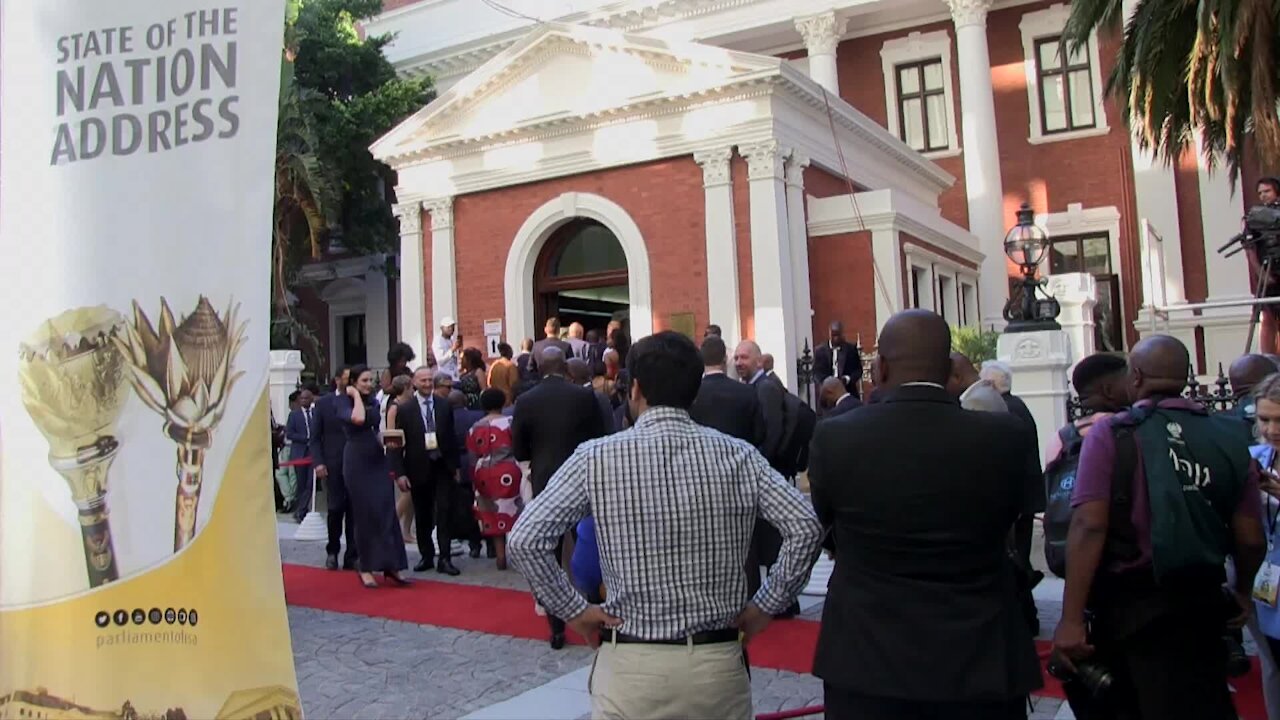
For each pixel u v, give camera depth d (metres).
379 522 8.83
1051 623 6.83
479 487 9.65
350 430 8.84
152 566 3.22
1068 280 14.21
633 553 2.92
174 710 3.16
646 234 17.83
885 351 3.09
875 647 2.82
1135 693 3.54
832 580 3.02
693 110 17.36
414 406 9.41
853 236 18.06
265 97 3.22
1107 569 3.50
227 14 3.23
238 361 3.19
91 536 3.25
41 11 3.37
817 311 18.30
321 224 23.88
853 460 2.94
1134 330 24.48
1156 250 18.59
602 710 2.92
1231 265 22.25
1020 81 26.36
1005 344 9.63
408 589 8.82
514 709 5.54
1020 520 5.11
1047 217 25.70
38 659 3.26
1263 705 5.16
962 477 2.84
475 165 19.66
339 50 27.80
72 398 3.29
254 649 3.17
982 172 24.36
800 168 17.67
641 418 3.15
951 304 21.48
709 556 2.93
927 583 2.83
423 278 20.39
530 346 15.45
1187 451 3.41
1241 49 10.32
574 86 18.47
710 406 6.61
